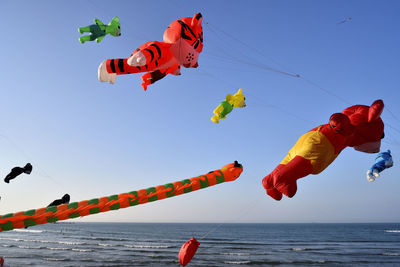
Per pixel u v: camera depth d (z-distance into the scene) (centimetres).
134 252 4222
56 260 3428
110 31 621
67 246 4944
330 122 605
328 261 3597
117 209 644
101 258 3628
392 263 3494
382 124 619
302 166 595
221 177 650
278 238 7481
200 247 5053
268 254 4181
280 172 599
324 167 613
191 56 623
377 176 691
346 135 605
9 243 5341
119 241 6056
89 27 606
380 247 5222
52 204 667
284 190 588
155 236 7762
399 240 6762
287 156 655
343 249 4859
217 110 768
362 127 612
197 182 643
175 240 6462
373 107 586
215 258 3766
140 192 649
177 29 620
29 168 707
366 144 625
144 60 563
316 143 604
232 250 4634
